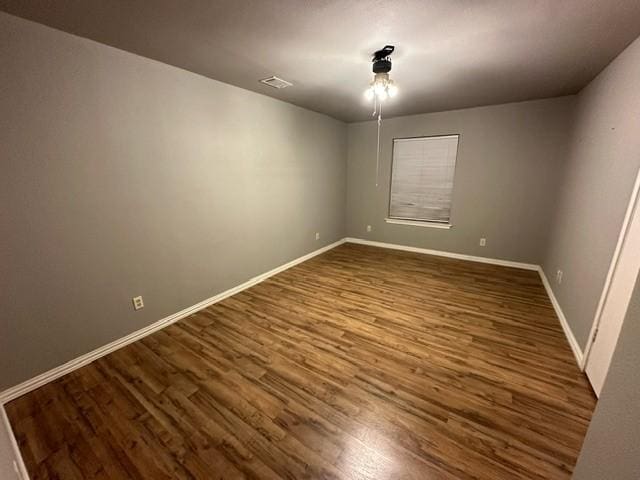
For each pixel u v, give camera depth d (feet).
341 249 16.56
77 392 5.87
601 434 2.67
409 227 15.83
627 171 5.63
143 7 4.85
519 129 12.01
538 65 7.53
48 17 5.18
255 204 11.07
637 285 2.28
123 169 7.03
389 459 4.45
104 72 6.43
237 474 4.26
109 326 7.17
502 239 13.33
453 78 8.65
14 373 5.73
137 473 4.29
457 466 4.33
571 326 7.58
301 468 4.33
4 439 3.89
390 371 6.41
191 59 7.24
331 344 7.44
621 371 2.41
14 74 5.23
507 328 8.11
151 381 6.17
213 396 5.73
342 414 5.28
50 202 5.92
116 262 7.16
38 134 5.62
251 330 8.15
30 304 5.84
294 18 5.22
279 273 12.70
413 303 9.68
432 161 14.48
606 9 4.83
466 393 5.74
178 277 8.67
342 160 16.49
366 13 5.05
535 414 5.23
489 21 5.31
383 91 7.22
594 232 6.89
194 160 8.64
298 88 9.73
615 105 6.58
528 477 4.15
